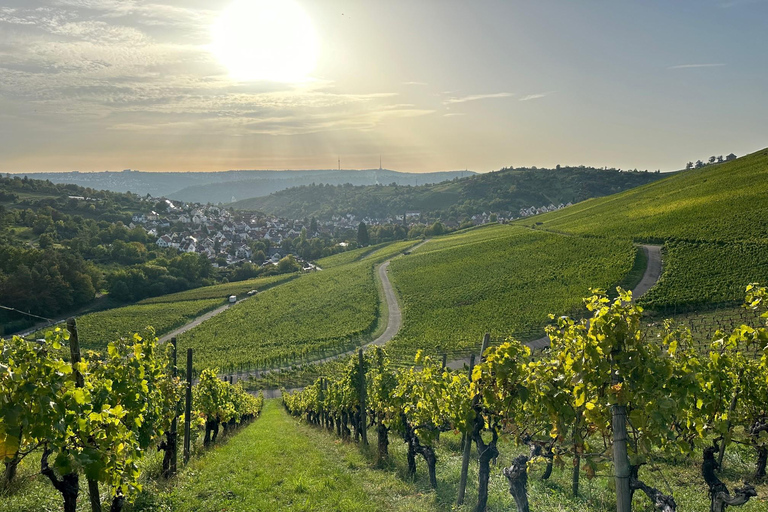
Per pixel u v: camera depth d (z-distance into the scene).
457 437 19.89
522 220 166.50
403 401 15.30
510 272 83.19
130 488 7.86
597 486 11.33
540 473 13.05
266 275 147.75
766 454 11.85
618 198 144.00
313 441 21.36
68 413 6.66
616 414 6.10
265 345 72.94
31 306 86.19
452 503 10.63
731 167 122.88
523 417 9.54
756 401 11.03
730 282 51.69
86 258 131.75
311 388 32.38
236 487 11.59
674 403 6.29
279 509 9.97
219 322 89.38
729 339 8.52
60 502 9.10
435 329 64.31
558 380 7.68
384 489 12.13
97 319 90.38
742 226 68.62
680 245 69.12
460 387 11.76
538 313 59.59
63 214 167.88
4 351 6.51
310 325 80.19
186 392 15.78
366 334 70.69
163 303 106.81
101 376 9.05
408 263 113.50
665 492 10.62
